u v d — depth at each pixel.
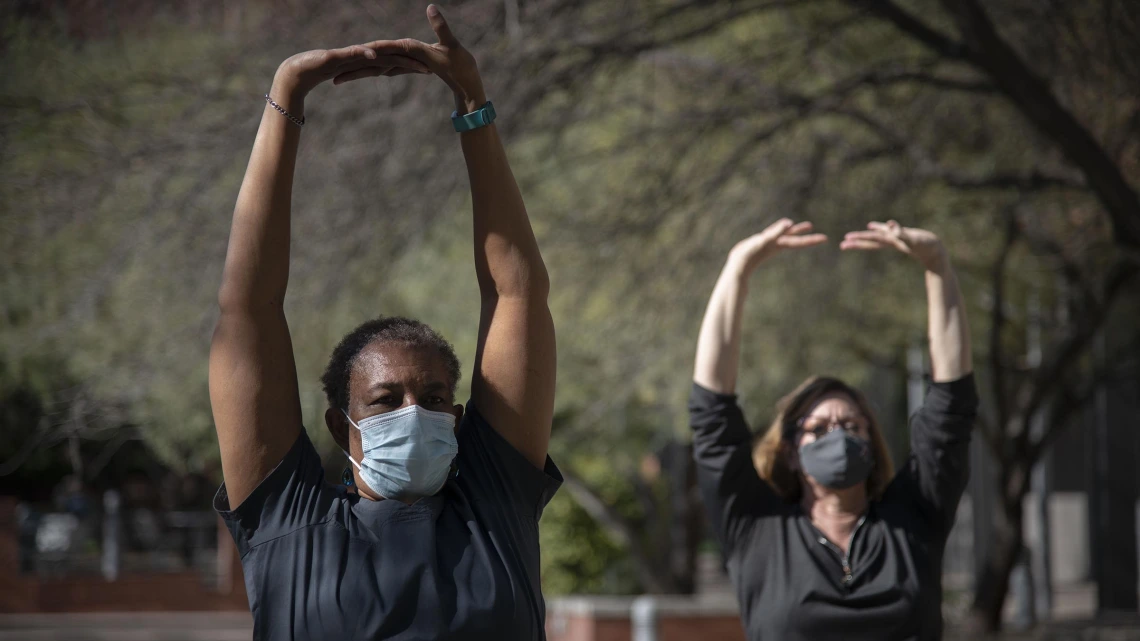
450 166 12.70
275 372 4.16
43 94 13.01
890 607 6.33
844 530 6.66
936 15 16.19
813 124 16.58
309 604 3.90
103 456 15.55
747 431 6.83
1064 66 13.86
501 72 12.20
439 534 4.12
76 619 32.12
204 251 12.96
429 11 4.26
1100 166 12.26
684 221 16.41
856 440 6.56
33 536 34.38
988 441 22.64
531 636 4.06
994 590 22.52
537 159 15.35
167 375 13.48
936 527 6.70
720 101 15.85
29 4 11.79
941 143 17.33
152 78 13.37
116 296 13.62
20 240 13.36
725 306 6.89
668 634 21.36
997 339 21.55
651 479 30.31
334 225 12.86
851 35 16.53
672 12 13.40
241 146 12.45
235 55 13.15
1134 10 11.93
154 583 33.72
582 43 12.88
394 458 4.08
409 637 3.84
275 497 4.08
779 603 6.45
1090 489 31.30
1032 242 19.36
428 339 4.32
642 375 19.89
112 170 12.76
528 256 4.48
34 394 15.81
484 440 4.36
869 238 6.86
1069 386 23.17
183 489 37.19
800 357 21.77
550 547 29.31
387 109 12.34
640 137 15.95
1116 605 29.69
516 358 4.42
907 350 24.64
